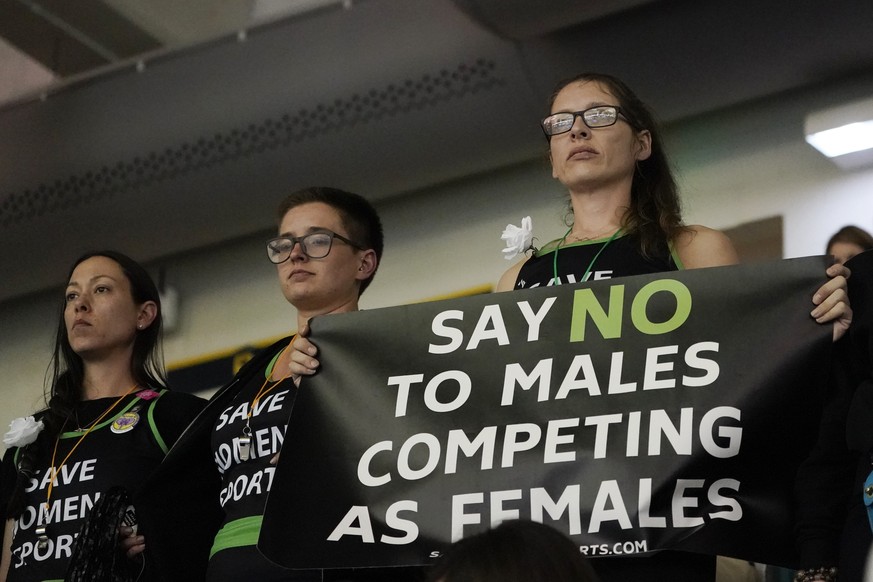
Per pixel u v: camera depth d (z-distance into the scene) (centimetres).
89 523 315
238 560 291
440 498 258
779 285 260
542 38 605
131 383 371
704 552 242
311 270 337
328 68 655
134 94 694
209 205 720
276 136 685
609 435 254
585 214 310
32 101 714
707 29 580
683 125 617
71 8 655
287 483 269
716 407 253
